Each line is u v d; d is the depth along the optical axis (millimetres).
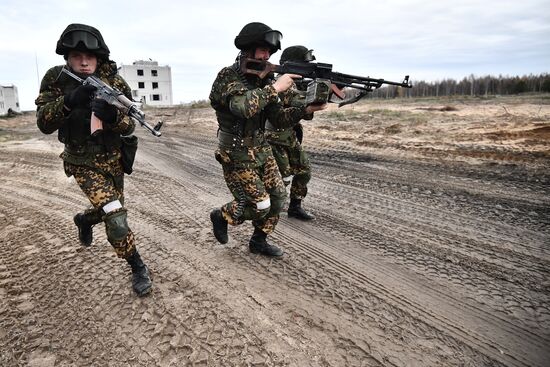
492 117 14641
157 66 75562
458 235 4434
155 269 3709
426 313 2988
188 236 4488
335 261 3848
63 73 3043
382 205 5551
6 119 34094
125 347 2660
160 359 2535
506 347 2611
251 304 3102
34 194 6527
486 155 8328
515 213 5062
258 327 2820
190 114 23266
